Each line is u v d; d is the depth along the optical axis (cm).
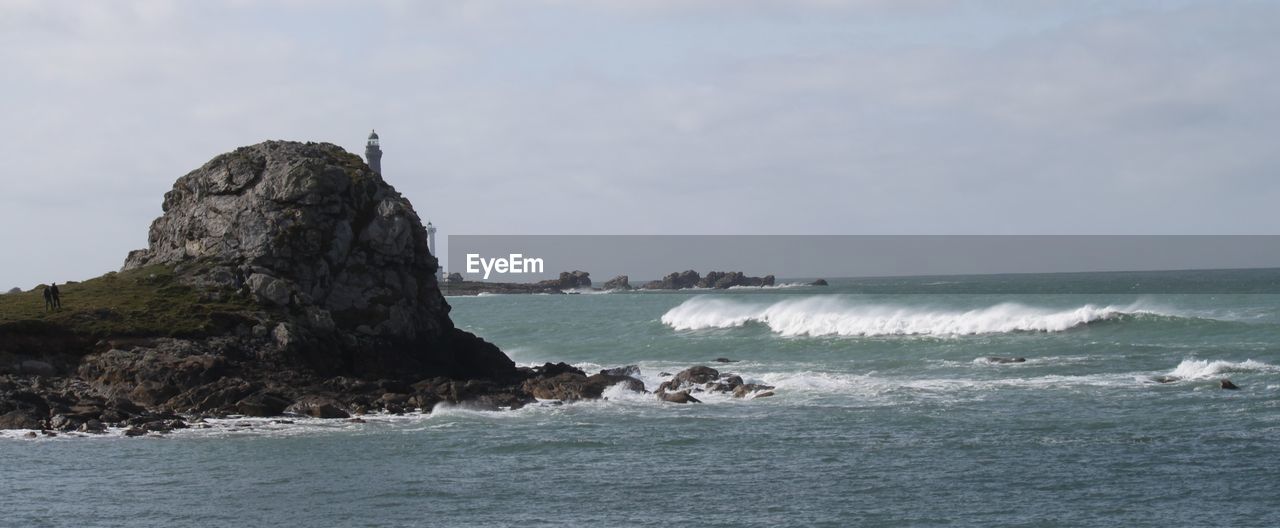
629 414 5128
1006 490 3569
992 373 6184
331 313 6400
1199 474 3703
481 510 3444
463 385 5506
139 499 3606
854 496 3541
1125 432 4378
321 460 4166
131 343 5725
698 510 3412
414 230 7031
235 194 6819
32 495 3662
